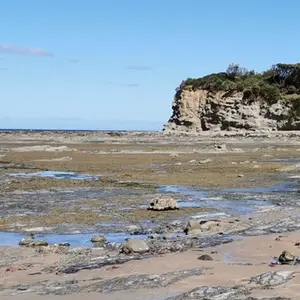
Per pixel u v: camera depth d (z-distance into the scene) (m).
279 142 88.94
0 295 10.42
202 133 115.94
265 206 24.12
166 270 12.42
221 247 15.31
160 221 20.55
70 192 29.23
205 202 25.53
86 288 10.81
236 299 9.43
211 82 124.00
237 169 43.00
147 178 36.66
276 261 13.35
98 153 64.25
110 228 19.17
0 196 27.56
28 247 15.91
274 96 114.88
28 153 64.12
